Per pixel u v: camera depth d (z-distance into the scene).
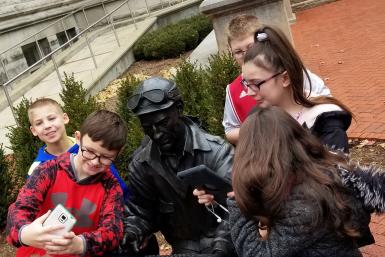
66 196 2.34
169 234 2.52
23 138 5.19
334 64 8.66
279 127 1.67
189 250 2.42
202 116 4.77
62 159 2.40
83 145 2.22
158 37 12.52
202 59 8.06
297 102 2.21
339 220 1.61
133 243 2.35
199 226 2.38
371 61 8.23
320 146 1.74
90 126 2.20
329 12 14.38
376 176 1.69
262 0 5.77
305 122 2.18
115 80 11.33
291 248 1.62
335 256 1.66
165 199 2.38
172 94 2.10
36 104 3.16
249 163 1.65
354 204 1.67
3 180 5.15
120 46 12.88
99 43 14.62
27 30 15.16
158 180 2.32
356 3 14.68
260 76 2.16
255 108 2.30
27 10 15.31
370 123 5.52
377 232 3.65
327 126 2.14
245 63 2.21
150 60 12.62
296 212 1.59
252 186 1.63
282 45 2.14
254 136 1.68
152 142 2.32
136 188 2.40
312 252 1.65
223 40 6.05
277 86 2.18
